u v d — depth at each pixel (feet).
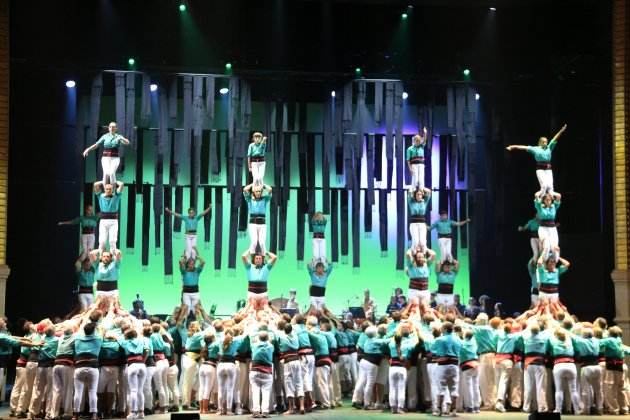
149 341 49.93
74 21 76.43
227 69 76.23
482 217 78.95
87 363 46.52
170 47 77.97
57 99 77.30
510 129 79.30
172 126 75.66
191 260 63.21
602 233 75.92
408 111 81.15
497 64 80.18
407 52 80.33
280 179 77.10
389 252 82.48
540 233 57.72
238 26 78.89
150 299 79.71
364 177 81.30
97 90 73.92
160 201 75.36
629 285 64.13
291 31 79.51
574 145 77.97
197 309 62.90
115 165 55.88
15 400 50.60
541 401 50.60
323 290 64.08
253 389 48.62
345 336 61.05
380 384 53.78
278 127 77.46
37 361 50.16
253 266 57.36
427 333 52.75
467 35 80.59
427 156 78.43
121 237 79.51
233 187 75.82
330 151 77.36
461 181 79.77
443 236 66.13
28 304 76.33
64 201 77.25
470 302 71.51
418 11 80.53
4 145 63.82
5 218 63.72
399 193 76.84
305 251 81.56
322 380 53.52
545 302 56.95
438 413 49.37
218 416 49.24
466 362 50.98
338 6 79.92
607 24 74.33
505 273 80.69
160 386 51.19
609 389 51.19
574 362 51.34
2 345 51.55
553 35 79.30
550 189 57.88
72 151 77.66
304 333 52.31
